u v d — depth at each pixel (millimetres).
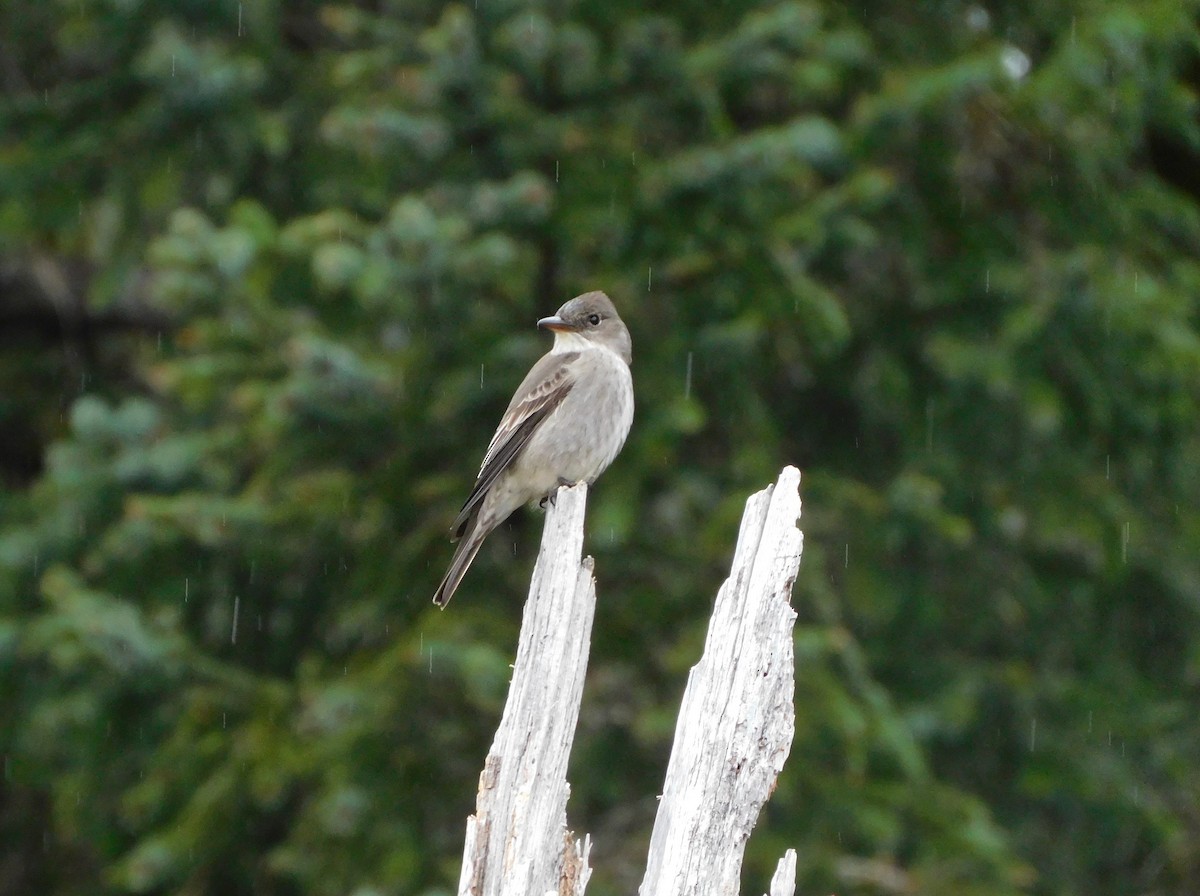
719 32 13508
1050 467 15203
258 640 13812
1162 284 15156
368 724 12180
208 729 12734
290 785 12859
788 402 15477
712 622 6406
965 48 14719
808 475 13945
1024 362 14594
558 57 12664
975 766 15969
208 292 12016
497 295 13047
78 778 13695
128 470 12500
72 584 12250
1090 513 15039
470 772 12617
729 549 12859
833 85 13117
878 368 14906
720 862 6172
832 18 14156
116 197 14062
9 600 13133
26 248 16422
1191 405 15289
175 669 12383
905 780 13234
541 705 6605
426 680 12391
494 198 12383
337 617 13367
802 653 12453
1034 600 15523
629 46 12898
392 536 13406
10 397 17281
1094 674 16438
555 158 12992
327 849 12297
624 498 12719
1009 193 15484
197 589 13234
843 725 12273
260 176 14141
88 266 17547
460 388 12859
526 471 11664
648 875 6242
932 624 15070
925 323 15016
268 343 12320
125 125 13992
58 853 17125
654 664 13289
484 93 12531
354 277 11703
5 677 13414
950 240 15156
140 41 13766
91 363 17703
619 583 13391
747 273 13266
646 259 13164
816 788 12859
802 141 12719
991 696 15578
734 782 6195
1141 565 16250
